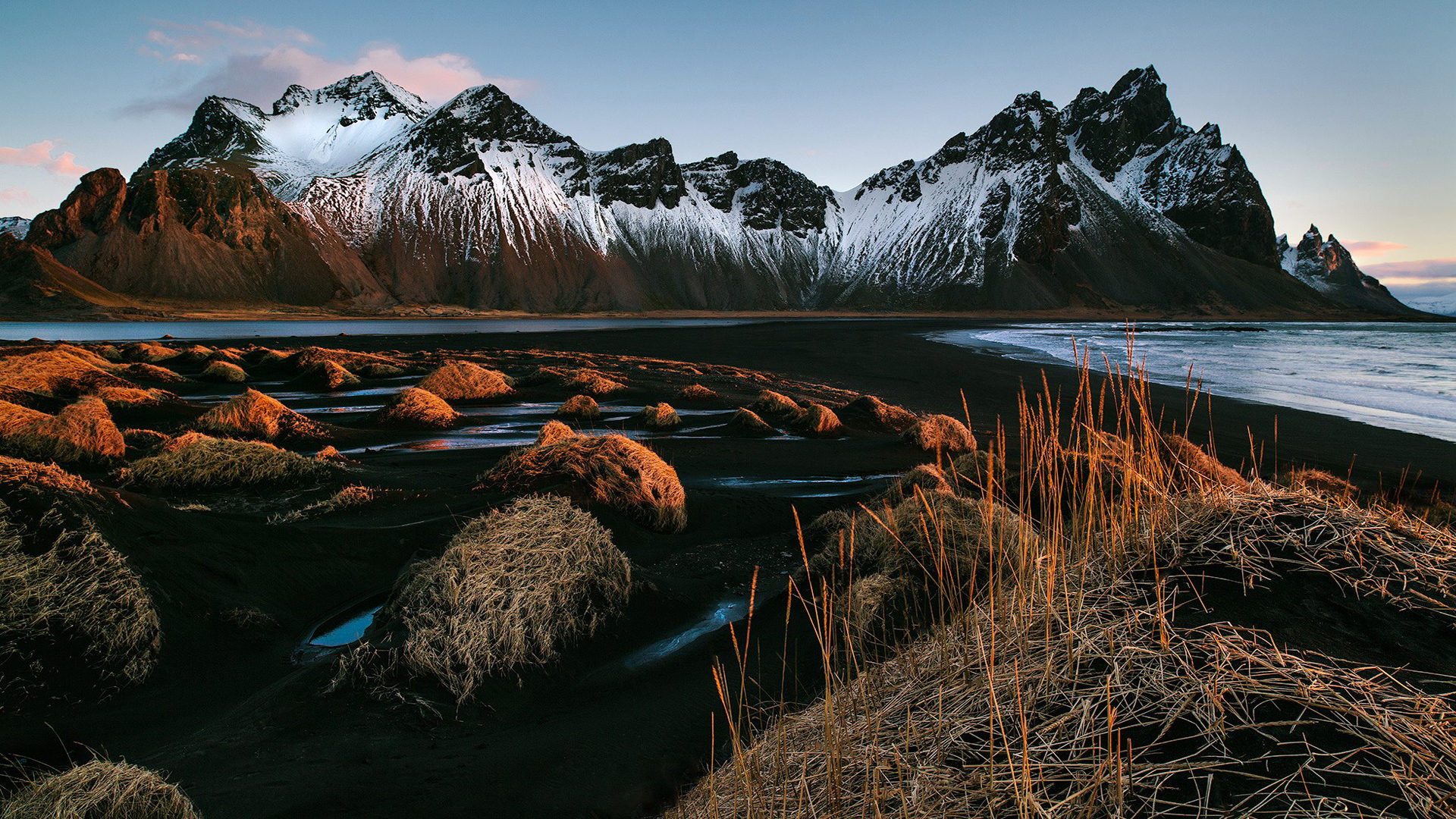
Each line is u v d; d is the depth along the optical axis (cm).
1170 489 300
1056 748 183
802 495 904
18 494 409
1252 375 3098
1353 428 1766
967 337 6675
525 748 332
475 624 403
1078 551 286
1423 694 167
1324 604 213
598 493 688
